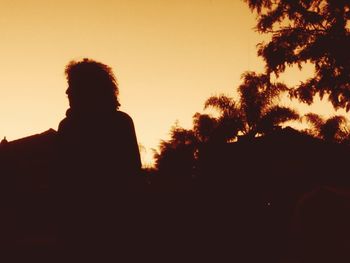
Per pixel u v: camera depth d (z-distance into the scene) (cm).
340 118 4050
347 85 2392
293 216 581
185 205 624
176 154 5106
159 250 362
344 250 529
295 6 2531
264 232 840
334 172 3869
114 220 320
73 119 340
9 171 2939
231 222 728
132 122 351
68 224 323
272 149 4266
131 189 331
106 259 318
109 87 347
